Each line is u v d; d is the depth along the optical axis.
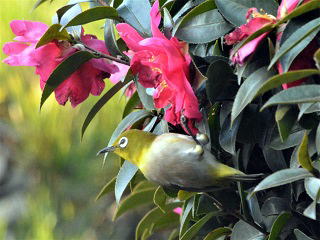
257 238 2.71
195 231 2.90
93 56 2.80
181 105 2.50
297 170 2.35
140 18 2.89
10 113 6.86
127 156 2.77
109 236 6.55
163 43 2.47
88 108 6.41
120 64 3.05
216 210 2.88
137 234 3.56
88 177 6.57
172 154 2.61
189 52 2.58
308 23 2.23
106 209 6.63
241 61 2.35
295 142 2.50
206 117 2.70
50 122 6.62
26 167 6.85
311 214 2.27
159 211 3.49
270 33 2.41
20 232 6.79
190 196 2.85
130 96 3.33
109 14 2.85
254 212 2.74
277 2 2.62
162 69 2.49
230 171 2.56
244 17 2.56
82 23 2.81
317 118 2.41
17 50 2.88
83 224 6.61
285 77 2.19
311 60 2.36
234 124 2.58
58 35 2.78
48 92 2.76
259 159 2.77
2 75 6.72
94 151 6.50
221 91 2.55
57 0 5.91
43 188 6.68
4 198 7.10
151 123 2.91
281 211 2.70
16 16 6.14
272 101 2.16
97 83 2.92
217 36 2.63
